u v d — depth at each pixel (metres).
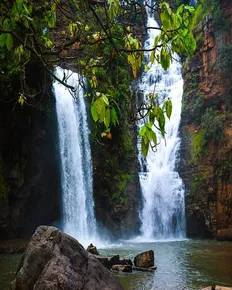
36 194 21.75
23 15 3.52
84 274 6.44
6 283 10.81
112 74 4.32
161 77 30.06
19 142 20.42
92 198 23.88
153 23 33.84
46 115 21.41
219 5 24.48
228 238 21.56
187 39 3.38
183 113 26.83
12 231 20.11
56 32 22.56
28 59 4.29
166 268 13.01
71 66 23.78
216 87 24.59
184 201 24.69
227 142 22.86
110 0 3.74
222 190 22.75
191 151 25.31
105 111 3.04
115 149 25.33
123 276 11.64
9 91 18.88
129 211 24.72
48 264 6.30
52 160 22.23
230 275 11.88
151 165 27.17
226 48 23.52
